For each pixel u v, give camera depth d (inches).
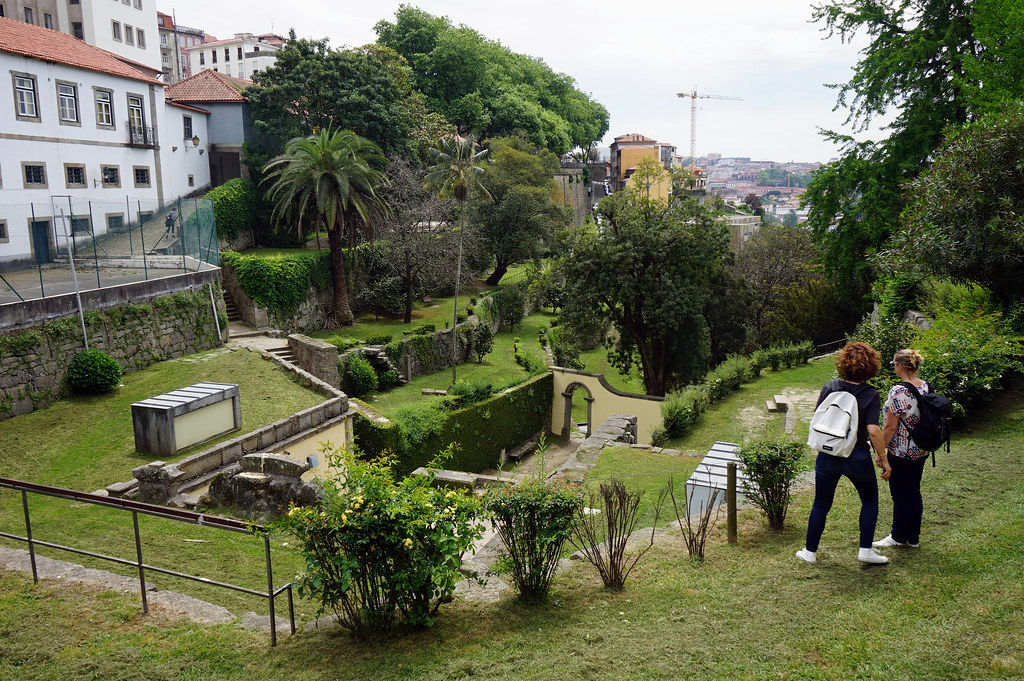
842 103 1198.3
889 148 1130.0
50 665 226.4
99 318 818.8
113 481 551.2
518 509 248.7
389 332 1644.9
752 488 307.7
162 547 393.1
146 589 287.3
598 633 222.4
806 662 191.9
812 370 1208.8
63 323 761.6
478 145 2859.3
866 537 247.4
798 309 1681.8
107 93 1391.5
